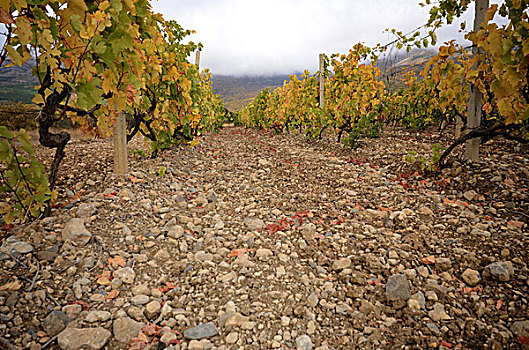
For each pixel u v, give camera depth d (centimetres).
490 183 335
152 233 260
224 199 363
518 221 267
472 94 372
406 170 445
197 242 257
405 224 289
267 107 1288
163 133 477
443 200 330
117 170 351
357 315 185
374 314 186
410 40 568
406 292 198
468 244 246
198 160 534
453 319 179
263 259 237
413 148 591
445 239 258
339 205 345
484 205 308
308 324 175
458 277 214
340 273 226
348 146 653
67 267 195
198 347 153
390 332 173
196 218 300
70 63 222
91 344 147
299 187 412
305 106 916
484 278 206
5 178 217
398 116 985
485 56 336
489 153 464
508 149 483
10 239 203
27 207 228
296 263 237
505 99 307
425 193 356
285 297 196
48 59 196
